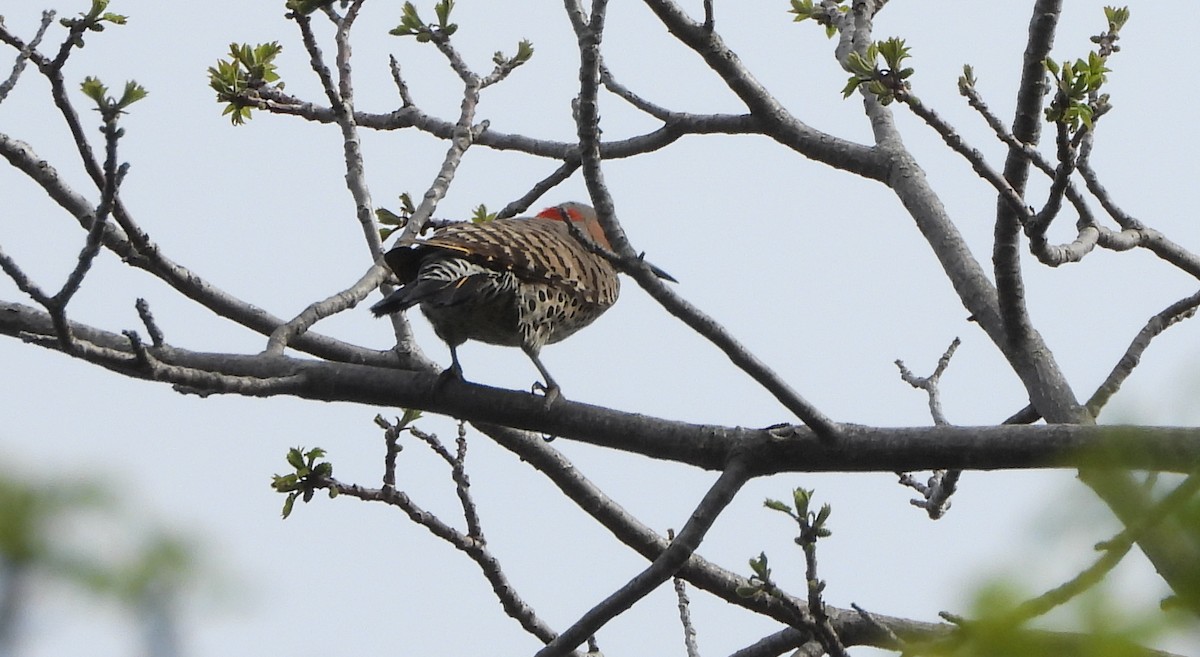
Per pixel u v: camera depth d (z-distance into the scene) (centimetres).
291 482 1009
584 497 1115
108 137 771
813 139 1270
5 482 341
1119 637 330
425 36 1248
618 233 831
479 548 1066
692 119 1295
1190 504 344
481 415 968
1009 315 1013
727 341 844
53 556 337
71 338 789
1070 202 1080
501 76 1260
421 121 1327
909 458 856
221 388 847
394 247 1068
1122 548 344
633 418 934
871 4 1345
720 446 899
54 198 1041
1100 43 1086
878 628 794
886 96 898
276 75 1214
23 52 997
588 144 832
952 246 1158
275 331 1040
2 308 1038
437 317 1124
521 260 1093
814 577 808
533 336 1129
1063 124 846
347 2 1012
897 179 1230
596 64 836
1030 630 342
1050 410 996
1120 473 358
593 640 1102
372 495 1030
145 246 1053
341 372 987
